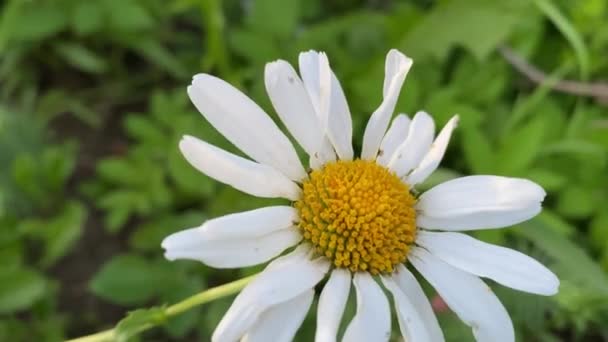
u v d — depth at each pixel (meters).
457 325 0.19
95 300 0.23
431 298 0.19
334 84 0.18
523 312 0.20
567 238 0.21
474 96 0.24
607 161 0.23
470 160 0.22
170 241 0.16
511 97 0.25
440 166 0.24
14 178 0.23
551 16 0.23
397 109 0.22
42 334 0.22
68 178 0.25
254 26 0.24
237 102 0.17
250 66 0.25
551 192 0.23
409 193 0.18
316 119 0.17
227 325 0.16
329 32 0.24
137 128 0.23
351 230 0.17
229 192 0.22
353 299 0.19
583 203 0.22
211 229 0.16
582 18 0.24
